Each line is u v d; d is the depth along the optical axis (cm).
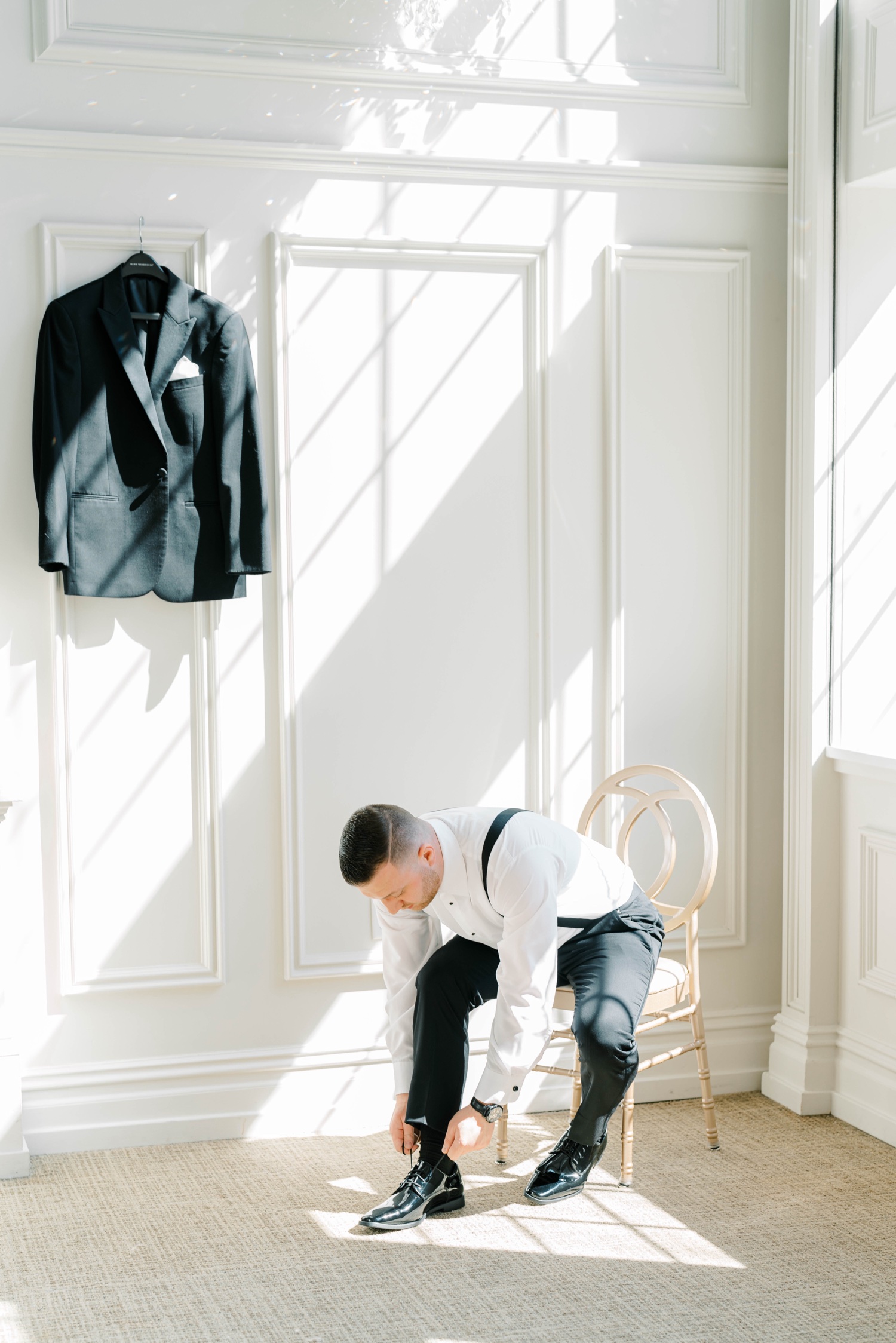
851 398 334
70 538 299
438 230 326
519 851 251
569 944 274
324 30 317
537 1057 248
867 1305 235
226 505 308
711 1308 233
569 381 338
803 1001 339
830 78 327
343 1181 290
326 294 320
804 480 337
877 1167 298
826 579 335
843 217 329
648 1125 325
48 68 301
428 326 328
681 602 349
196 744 317
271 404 318
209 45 309
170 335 304
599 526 342
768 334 351
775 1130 322
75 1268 249
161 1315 231
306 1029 326
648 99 339
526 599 339
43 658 307
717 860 330
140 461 305
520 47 331
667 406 345
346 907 328
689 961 305
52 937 311
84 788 312
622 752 345
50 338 296
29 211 300
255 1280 243
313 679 324
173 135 309
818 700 335
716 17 345
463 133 328
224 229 312
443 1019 267
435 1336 223
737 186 345
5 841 296
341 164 317
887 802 318
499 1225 266
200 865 319
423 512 330
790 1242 259
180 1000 319
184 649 316
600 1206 275
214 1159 304
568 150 335
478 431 333
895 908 314
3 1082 293
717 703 354
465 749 336
